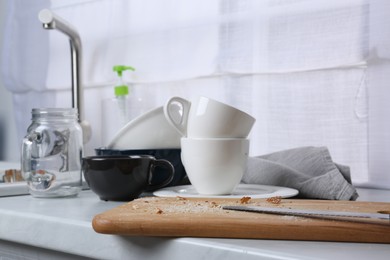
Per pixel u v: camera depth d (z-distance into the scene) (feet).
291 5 4.27
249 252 1.84
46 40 6.08
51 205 2.98
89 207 2.90
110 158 3.03
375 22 3.85
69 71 5.90
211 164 2.94
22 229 2.67
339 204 2.58
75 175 3.43
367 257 1.72
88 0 5.66
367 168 4.02
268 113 4.48
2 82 6.76
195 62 4.86
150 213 2.26
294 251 1.82
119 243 2.21
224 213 2.24
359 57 3.93
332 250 1.83
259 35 4.45
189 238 2.05
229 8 4.64
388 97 3.87
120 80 5.07
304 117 4.30
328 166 3.46
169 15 5.05
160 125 3.47
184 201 2.67
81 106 5.21
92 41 5.61
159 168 3.30
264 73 4.47
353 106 4.06
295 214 2.16
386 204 2.58
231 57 4.62
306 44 4.21
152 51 5.18
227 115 2.94
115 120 5.07
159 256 2.10
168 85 5.13
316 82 4.23
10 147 6.72
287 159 3.63
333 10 4.06
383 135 3.90
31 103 6.30
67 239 2.44
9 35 6.35
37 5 6.13
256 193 3.09
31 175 3.31
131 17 5.33
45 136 3.37
